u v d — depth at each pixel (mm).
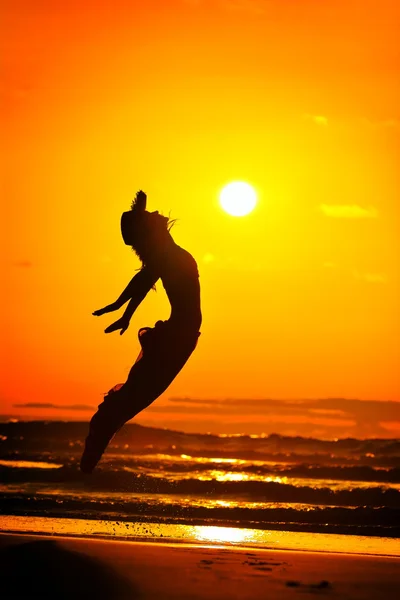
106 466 63750
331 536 35188
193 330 23719
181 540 31469
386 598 21547
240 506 43656
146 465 65188
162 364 23703
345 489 51781
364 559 26797
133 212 24156
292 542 32875
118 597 20672
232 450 78250
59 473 53312
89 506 40812
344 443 82375
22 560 24000
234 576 23172
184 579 22578
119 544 27328
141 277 23875
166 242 23922
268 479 59656
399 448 81062
